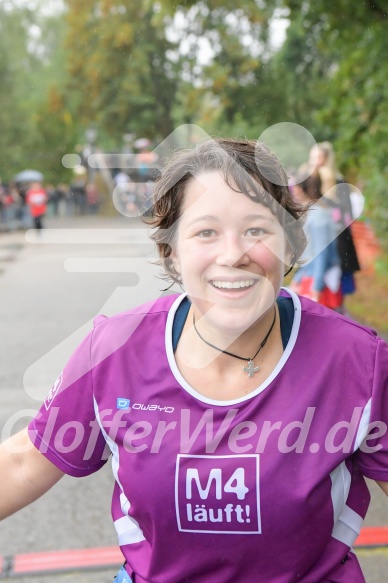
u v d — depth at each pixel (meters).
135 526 1.45
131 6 6.39
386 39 6.95
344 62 7.96
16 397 2.59
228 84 7.57
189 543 1.34
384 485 1.44
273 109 8.26
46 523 3.14
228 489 1.30
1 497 1.49
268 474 1.29
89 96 7.77
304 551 1.33
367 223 7.14
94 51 6.95
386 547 2.82
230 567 1.35
